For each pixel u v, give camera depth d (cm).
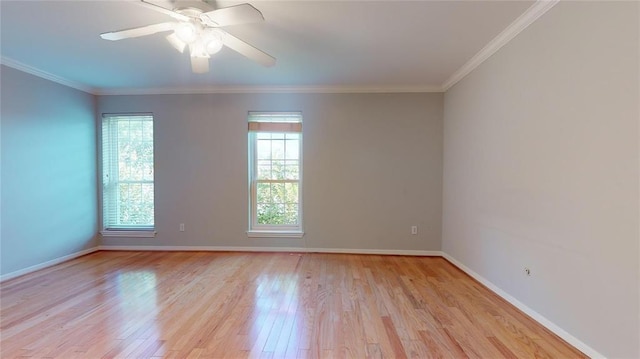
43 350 196
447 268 372
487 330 221
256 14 192
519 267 254
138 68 357
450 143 402
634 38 159
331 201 438
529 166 241
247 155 443
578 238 195
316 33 266
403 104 430
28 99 354
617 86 168
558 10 209
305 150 438
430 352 195
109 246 450
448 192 410
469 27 255
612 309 173
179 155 448
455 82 384
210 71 367
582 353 191
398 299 277
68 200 404
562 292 208
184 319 238
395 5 222
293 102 437
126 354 192
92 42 286
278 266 377
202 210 449
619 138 167
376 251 437
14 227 339
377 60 330
